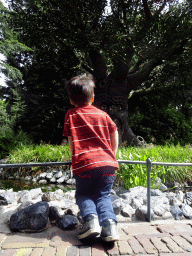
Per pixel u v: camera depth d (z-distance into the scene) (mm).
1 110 11961
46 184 4543
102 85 7672
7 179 4984
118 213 1948
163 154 4879
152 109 11828
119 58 6715
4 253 1243
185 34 6324
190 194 2625
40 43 8086
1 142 7184
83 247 1312
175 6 6668
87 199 1396
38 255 1221
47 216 1617
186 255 1224
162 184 3918
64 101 10820
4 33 9078
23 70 14695
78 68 9141
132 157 3951
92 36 5953
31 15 6996
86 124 1414
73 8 5934
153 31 6242
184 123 11773
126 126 7996
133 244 1345
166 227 1614
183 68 8664
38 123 10484
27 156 5500
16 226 1521
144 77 7941
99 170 1322
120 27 6117
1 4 7809
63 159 5301
